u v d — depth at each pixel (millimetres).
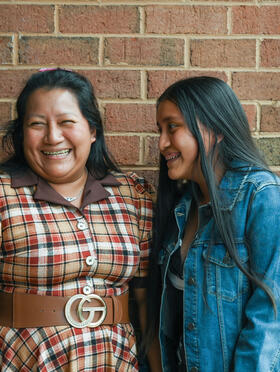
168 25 1591
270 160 1616
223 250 1212
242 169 1236
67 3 1581
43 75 1269
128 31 1590
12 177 1271
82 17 1585
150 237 1427
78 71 1591
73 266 1227
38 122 1240
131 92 1604
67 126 1246
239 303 1192
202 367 1215
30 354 1188
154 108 1604
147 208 1427
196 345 1228
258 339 1116
